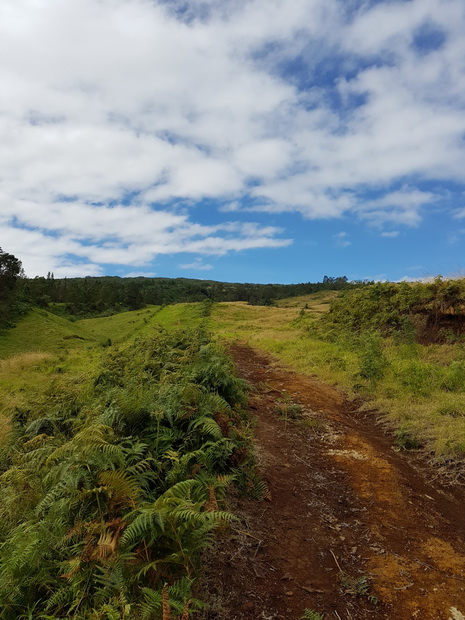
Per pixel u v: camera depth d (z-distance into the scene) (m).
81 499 3.39
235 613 2.96
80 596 2.70
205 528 3.04
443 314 12.94
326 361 12.08
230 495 4.42
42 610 2.78
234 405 7.10
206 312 48.12
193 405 5.33
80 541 3.13
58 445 5.09
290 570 3.47
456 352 11.28
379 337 12.90
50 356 25.06
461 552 3.74
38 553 3.03
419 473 5.38
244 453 4.91
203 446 4.41
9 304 54.50
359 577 3.40
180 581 2.88
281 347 15.73
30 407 7.55
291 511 4.37
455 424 6.40
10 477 4.61
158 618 2.56
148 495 3.65
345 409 8.20
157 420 4.66
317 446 6.16
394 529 4.08
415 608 3.07
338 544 3.85
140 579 2.88
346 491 4.83
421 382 8.59
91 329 62.34
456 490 4.91
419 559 3.63
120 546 2.90
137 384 6.65
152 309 77.31
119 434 4.52
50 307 83.31
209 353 8.43
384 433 6.85
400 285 15.90
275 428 6.82
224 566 3.39
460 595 3.19
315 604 3.10
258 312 51.09
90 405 6.19
